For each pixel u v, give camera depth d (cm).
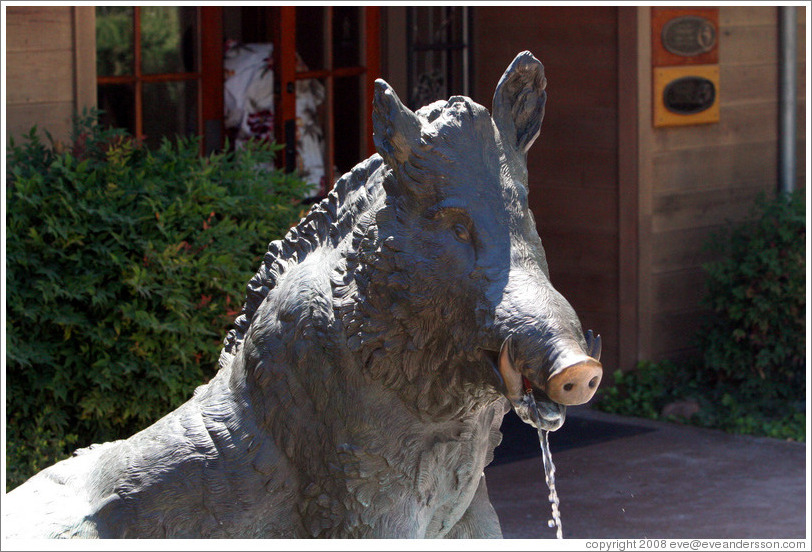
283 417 286
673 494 654
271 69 893
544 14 894
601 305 877
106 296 538
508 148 278
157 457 292
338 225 289
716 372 855
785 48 909
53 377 540
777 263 795
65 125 623
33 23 609
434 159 265
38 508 299
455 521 303
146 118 836
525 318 251
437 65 953
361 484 281
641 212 852
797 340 808
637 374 853
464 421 283
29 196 539
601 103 865
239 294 559
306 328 281
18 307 525
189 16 855
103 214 536
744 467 708
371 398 277
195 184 575
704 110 870
